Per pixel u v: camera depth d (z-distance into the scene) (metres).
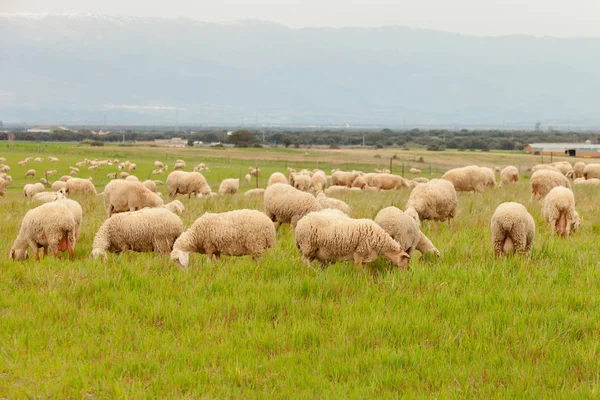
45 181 87.50
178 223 20.67
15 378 11.55
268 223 19.45
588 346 12.72
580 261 19.02
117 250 20.97
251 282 16.70
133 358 12.24
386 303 15.37
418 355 12.27
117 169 113.69
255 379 11.55
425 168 140.12
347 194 45.78
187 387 11.27
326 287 16.42
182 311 14.61
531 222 20.25
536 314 14.26
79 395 10.94
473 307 14.90
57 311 14.66
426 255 20.48
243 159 160.75
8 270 18.09
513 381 11.28
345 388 11.12
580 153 194.12
